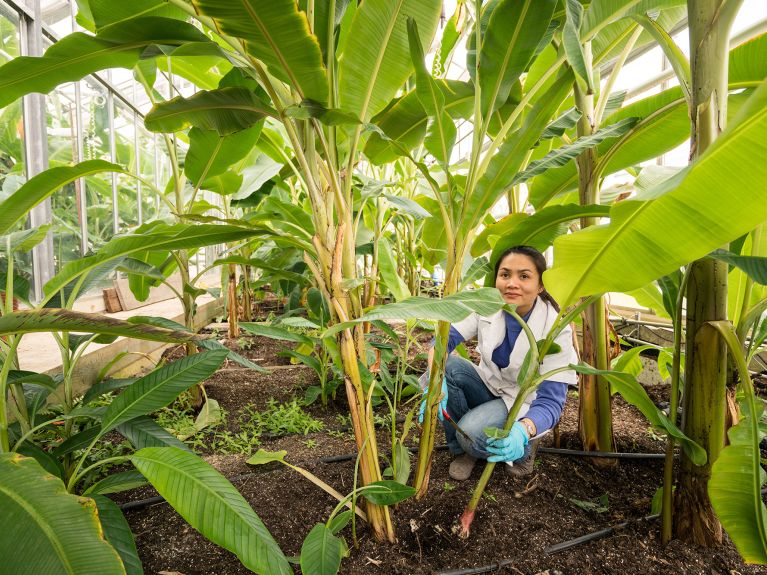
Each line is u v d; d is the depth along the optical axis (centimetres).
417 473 125
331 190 107
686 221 65
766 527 81
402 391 166
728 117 124
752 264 74
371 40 111
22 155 355
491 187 110
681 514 109
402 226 368
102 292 475
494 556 105
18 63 112
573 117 127
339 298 102
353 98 116
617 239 73
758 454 79
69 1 412
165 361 199
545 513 122
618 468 151
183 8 101
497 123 179
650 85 312
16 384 113
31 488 63
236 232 117
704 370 97
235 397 225
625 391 102
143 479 102
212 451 166
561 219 124
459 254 113
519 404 101
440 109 114
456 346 168
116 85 525
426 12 111
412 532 113
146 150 654
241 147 177
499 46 105
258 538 71
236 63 112
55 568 56
